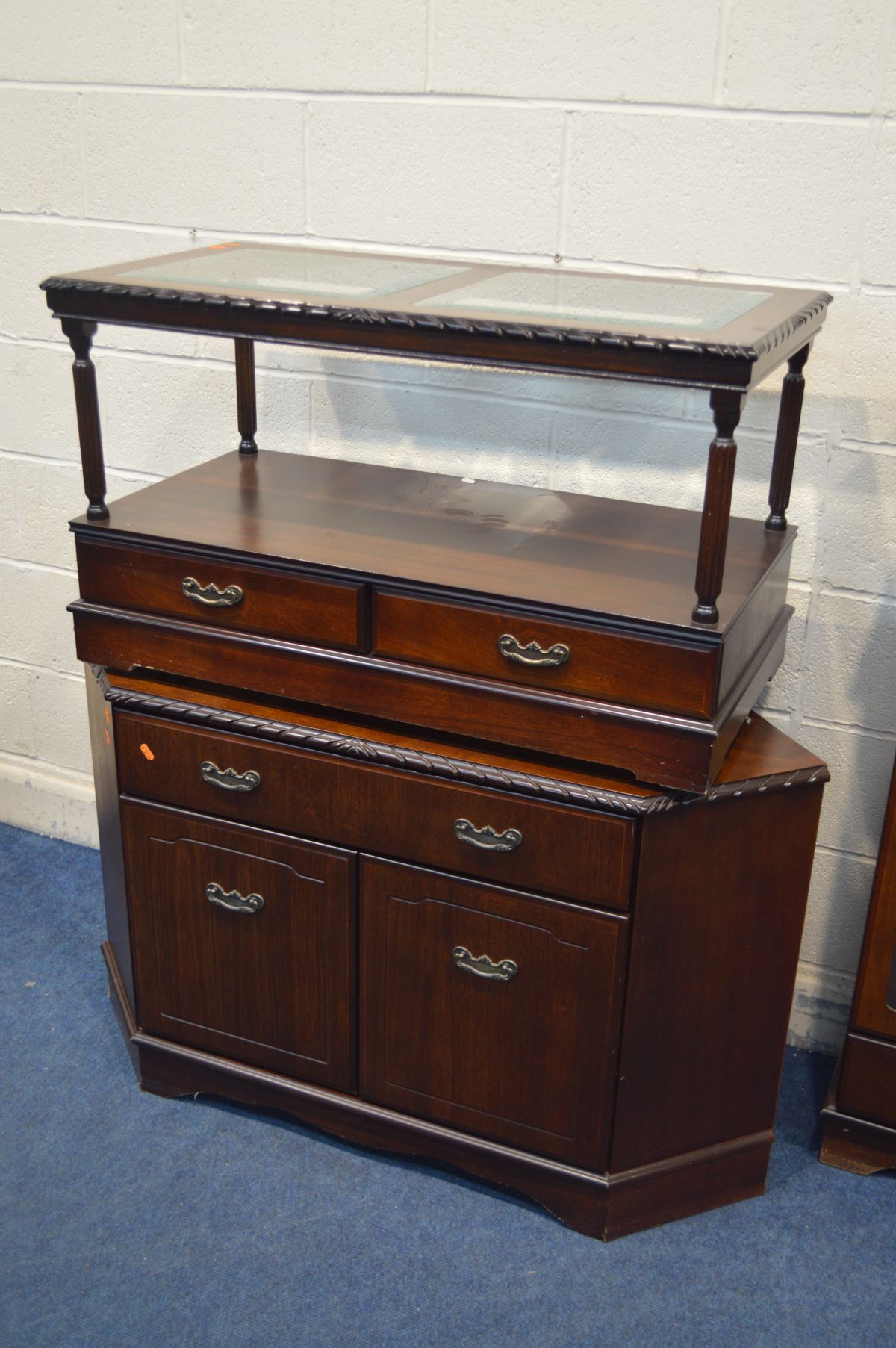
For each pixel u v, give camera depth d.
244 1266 1.73
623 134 1.80
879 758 1.99
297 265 1.81
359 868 1.76
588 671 1.55
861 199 1.71
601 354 1.38
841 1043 2.15
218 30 1.97
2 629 2.58
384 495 1.93
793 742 1.70
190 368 2.20
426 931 1.75
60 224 2.21
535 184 1.87
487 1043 1.77
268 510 1.84
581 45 1.77
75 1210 1.80
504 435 2.01
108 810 1.97
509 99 1.84
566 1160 1.79
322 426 2.13
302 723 1.72
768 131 1.72
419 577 1.60
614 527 1.82
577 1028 1.70
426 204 1.94
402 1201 1.85
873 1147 1.90
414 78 1.88
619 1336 1.64
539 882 1.65
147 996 1.99
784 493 1.80
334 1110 1.91
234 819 1.81
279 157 2.01
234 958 1.90
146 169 2.11
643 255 1.85
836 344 1.79
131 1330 1.63
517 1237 1.80
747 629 1.61
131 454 2.31
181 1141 1.94
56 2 2.06
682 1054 1.73
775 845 1.65
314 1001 1.87
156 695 1.80
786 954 1.72
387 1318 1.66
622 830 1.57
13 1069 2.06
